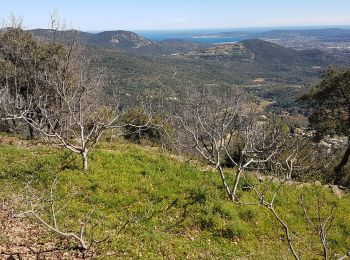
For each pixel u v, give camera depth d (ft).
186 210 46.16
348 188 63.93
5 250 32.99
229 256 38.58
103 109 67.62
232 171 62.08
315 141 110.83
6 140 70.95
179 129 57.67
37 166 53.57
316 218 50.03
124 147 69.46
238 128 49.14
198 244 39.86
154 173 54.34
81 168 53.47
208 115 48.91
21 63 92.12
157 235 38.91
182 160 63.31
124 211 44.47
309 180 66.33
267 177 59.93
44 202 43.73
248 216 47.32
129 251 35.29
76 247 34.60
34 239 35.58
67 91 72.90
